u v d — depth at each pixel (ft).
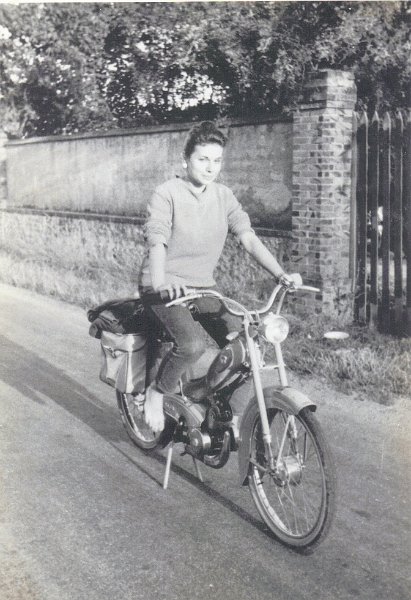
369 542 9.84
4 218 45.11
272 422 10.87
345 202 22.49
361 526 10.28
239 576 9.00
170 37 33.22
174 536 10.03
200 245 11.49
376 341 20.03
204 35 30.27
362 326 22.06
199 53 31.32
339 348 19.12
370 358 17.90
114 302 13.37
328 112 21.88
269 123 25.13
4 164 46.19
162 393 11.71
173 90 35.17
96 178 37.63
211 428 10.89
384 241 21.62
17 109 42.96
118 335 12.78
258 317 10.28
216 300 11.71
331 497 9.12
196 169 11.04
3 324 24.52
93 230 37.11
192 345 10.99
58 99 41.42
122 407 13.89
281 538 9.83
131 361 12.69
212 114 32.81
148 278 11.66
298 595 8.56
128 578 8.95
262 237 25.08
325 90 21.81
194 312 11.58
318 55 27.17
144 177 34.12
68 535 10.05
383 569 9.16
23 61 40.09
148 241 11.11
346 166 22.33
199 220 11.36
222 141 11.02
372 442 13.46
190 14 30.73
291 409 9.52
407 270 21.34
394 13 27.04
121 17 34.88
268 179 25.39
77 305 28.68
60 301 29.58
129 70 36.45
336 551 9.61
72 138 38.93
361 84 27.76
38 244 41.86
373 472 12.14
